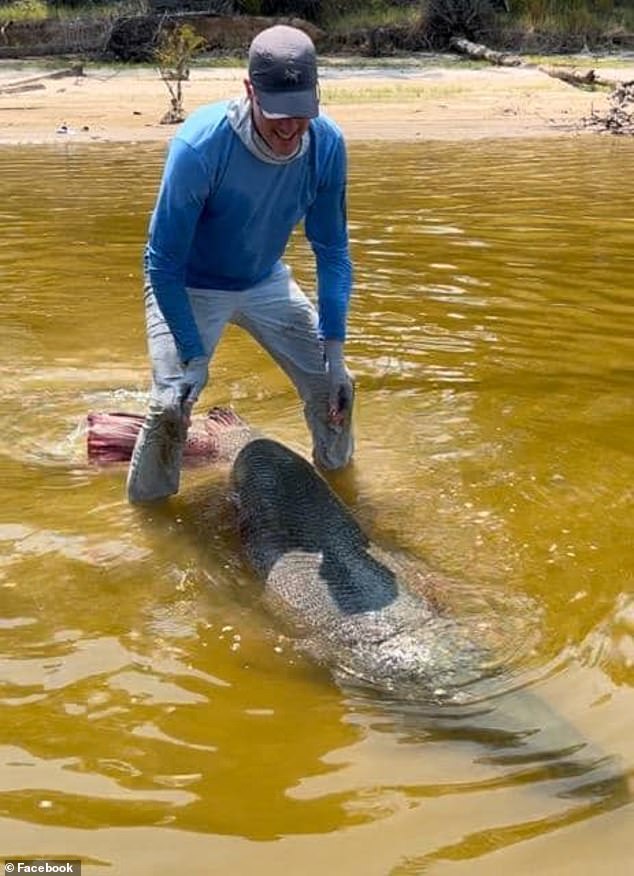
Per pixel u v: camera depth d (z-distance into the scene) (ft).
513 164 30.17
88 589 9.58
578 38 59.57
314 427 11.69
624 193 25.59
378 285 17.89
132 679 8.34
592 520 10.68
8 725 7.77
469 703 8.03
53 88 45.88
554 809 7.00
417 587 9.39
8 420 13.09
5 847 6.68
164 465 11.02
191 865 6.56
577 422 12.80
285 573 9.53
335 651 8.67
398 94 44.75
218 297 11.01
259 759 7.48
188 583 9.70
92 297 17.80
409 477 11.57
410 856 6.63
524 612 9.16
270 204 10.27
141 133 36.50
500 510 10.88
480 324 16.01
